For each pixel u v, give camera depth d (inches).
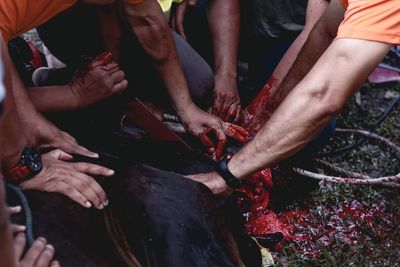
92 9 114.8
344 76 84.6
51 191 83.1
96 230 80.7
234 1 130.6
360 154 137.4
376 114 150.8
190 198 89.0
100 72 107.2
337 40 84.9
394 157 136.9
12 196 78.2
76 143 96.0
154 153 106.8
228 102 123.7
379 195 127.0
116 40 117.6
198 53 136.8
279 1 127.3
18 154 83.8
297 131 90.5
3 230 47.6
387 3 80.8
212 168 104.8
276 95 117.7
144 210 85.4
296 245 116.0
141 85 121.7
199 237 86.0
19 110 92.1
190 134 116.2
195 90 122.0
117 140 108.7
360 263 111.9
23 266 68.7
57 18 118.8
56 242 75.2
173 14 132.4
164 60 112.7
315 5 123.4
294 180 126.7
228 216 100.8
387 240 118.3
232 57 129.1
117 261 79.0
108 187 87.1
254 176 112.5
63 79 118.6
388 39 81.7
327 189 126.0
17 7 89.1
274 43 134.0
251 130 120.8
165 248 83.2
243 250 98.7
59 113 109.0
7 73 77.6
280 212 122.2
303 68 113.3
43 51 147.6
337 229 120.0
